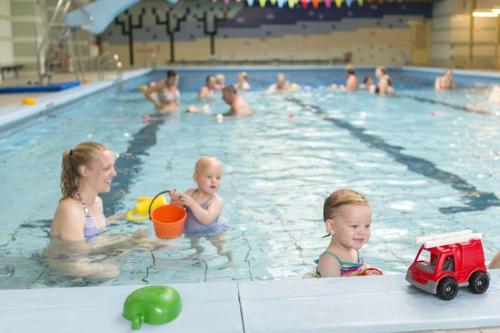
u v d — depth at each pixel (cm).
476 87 1413
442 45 2414
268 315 177
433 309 180
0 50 1462
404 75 1925
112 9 1173
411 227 362
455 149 620
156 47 2483
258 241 331
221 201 348
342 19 2508
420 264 193
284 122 827
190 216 340
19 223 366
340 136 708
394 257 309
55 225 317
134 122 817
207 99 1148
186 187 462
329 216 245
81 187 319
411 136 706
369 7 2505
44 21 1697
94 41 2342
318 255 309
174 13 2462
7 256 301
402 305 183
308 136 707
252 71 2127
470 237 193
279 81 1365
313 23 2505
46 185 467
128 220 357
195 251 310
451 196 437
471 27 2289
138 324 170
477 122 818
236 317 176
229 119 851
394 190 455
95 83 1288
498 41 2278
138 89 1325
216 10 2472
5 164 544
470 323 173
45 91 1053
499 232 353
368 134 723
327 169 528
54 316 177
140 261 293
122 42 2473
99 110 952
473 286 189
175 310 176
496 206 410
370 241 335
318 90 1372
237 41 2502
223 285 199
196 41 2491
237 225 362
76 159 312
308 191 450
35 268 284
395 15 2519
